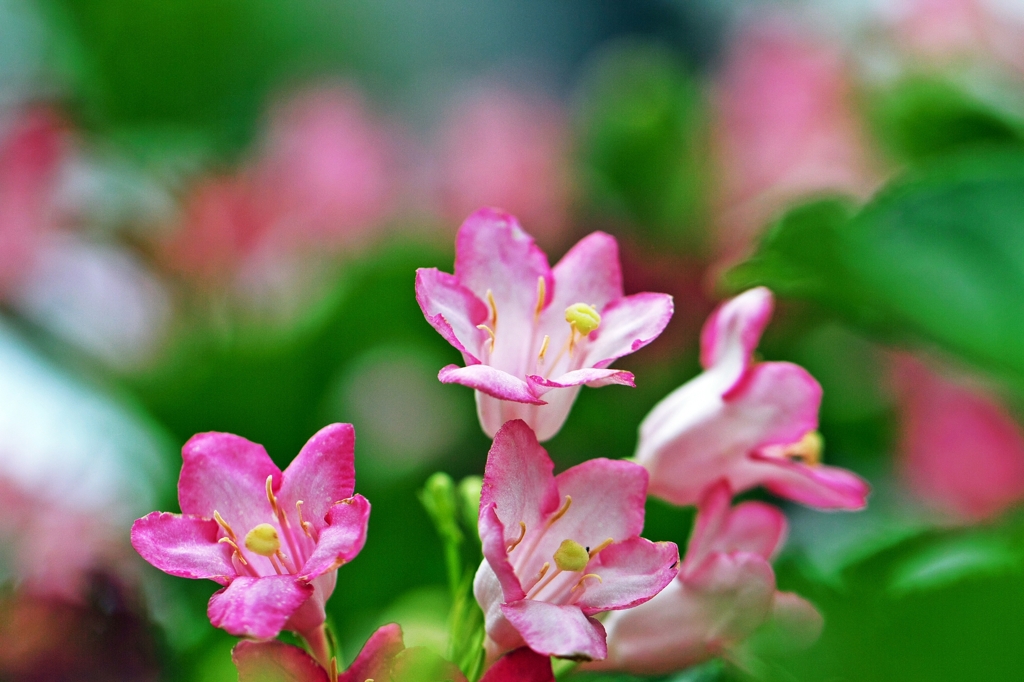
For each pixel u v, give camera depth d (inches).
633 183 27.0
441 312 16.7
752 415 17.7
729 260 25.3
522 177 27.8
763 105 26.5
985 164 19.0
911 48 24.5
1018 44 24.0
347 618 20.7
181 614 19.1
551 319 17.2
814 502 17.8
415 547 21.3
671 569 16.2
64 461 20.9
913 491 22.6
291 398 24.4
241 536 16.5
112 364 25.0
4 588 18.5
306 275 26.0
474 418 25.1
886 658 16.3
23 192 25.2
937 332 18.8
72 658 18.2
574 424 23.3
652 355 24.1
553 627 15.9
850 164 25.8
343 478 16.4
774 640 17.0
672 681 17.5
